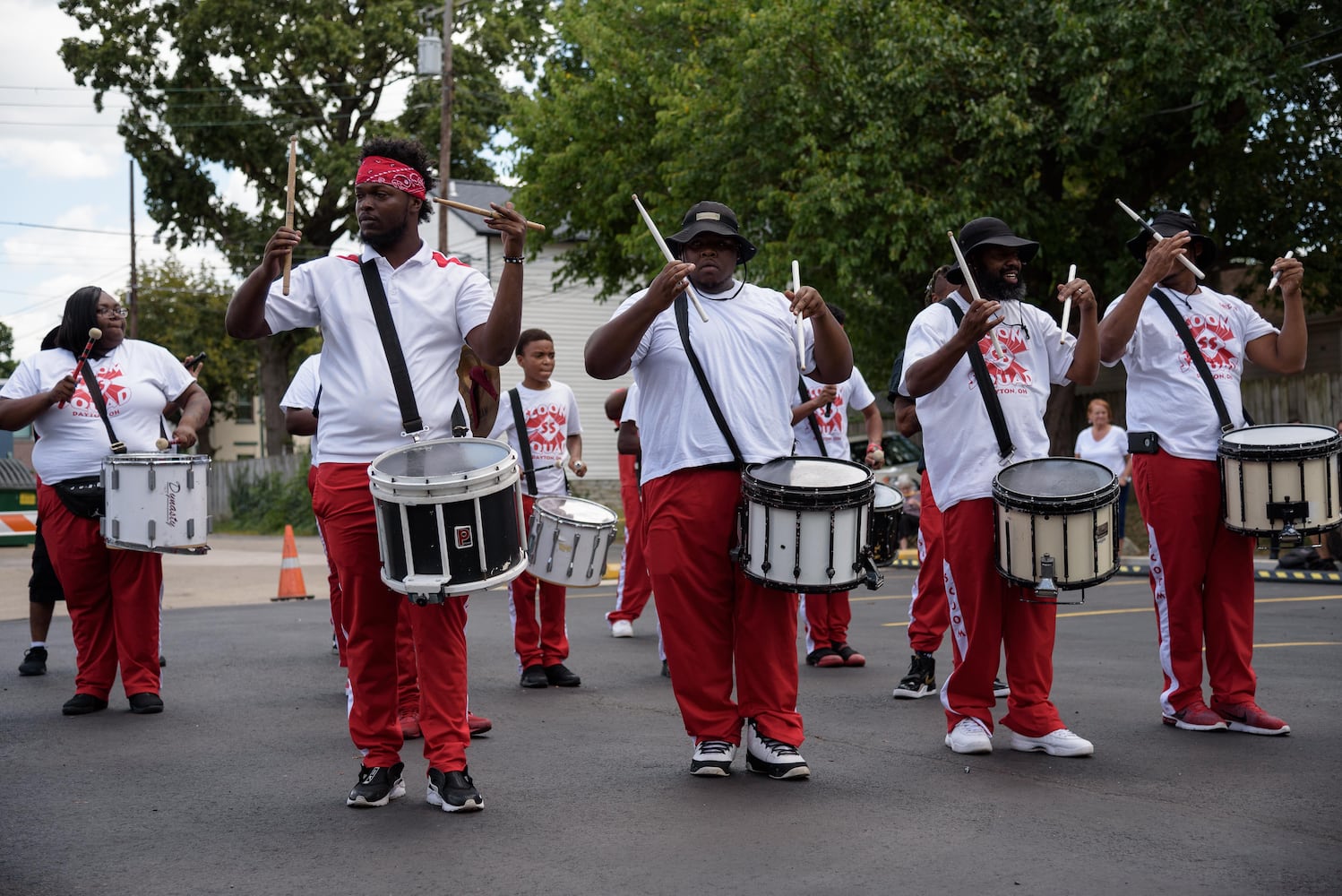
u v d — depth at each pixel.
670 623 5.03
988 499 5.30
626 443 9.07
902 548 18.17
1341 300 20.83
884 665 8.23
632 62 24.12
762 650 5.00
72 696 7.24
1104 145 18.11
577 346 34.12
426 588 4.16
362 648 4.64
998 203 17.66
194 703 7.02
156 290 49.31
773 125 18.61
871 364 20.30
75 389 6.82
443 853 4.04
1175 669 5.90
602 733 6.03
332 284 4.62
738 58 19.50
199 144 39.09
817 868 3.81
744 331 5.02
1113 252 19.50
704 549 4.96
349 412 4.55
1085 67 17.47
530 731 6.09
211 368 51.03
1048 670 5.43
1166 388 5.91
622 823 4.36
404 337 4.59
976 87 17.62
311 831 4.33
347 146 38.72
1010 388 5.37
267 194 39.91
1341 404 19.80
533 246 26.09
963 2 18.42
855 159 17.48
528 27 40.22
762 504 4.69
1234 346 6.02
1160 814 4.37
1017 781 4.89
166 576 17.27
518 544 4.38
